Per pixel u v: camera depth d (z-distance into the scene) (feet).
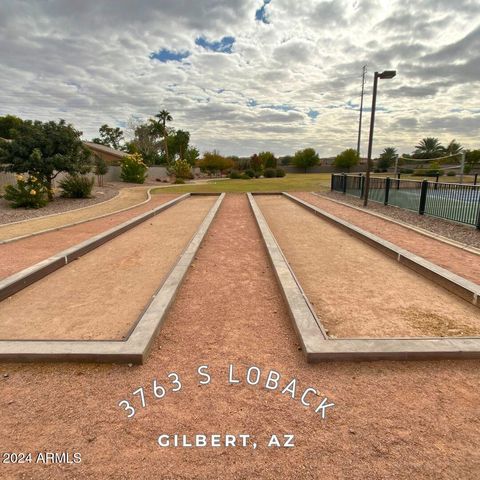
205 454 6.36
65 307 13.05
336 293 14.19
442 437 6.70
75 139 52.44
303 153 194.70
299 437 6.74
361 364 9.09
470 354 9.22
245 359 9.40
